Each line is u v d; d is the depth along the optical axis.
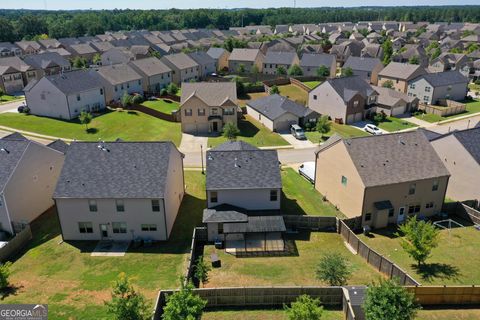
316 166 47.28
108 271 32.53
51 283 30.77
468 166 43.84
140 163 38.06
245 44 152.50
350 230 36.16
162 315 23.62
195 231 36.75
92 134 68.31
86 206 36.47
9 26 183.12
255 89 101.31
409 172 39.78
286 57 124.94
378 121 77.75
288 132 71.00
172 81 106.25
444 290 26.27
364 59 114.19
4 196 37.81
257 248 35.50
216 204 39.25
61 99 73.88
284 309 26.14
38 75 108.94
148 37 173.25
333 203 44.38
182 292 23.47
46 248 36.50
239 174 39.41
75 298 28.52
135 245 36.72
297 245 36.19
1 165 39.47
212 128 71.69
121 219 36.97
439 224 40.34
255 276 31.08
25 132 68.44
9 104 87.94
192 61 113.75
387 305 22.38
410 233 31.77
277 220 37.28
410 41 187.88
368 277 30.38
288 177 52.12
